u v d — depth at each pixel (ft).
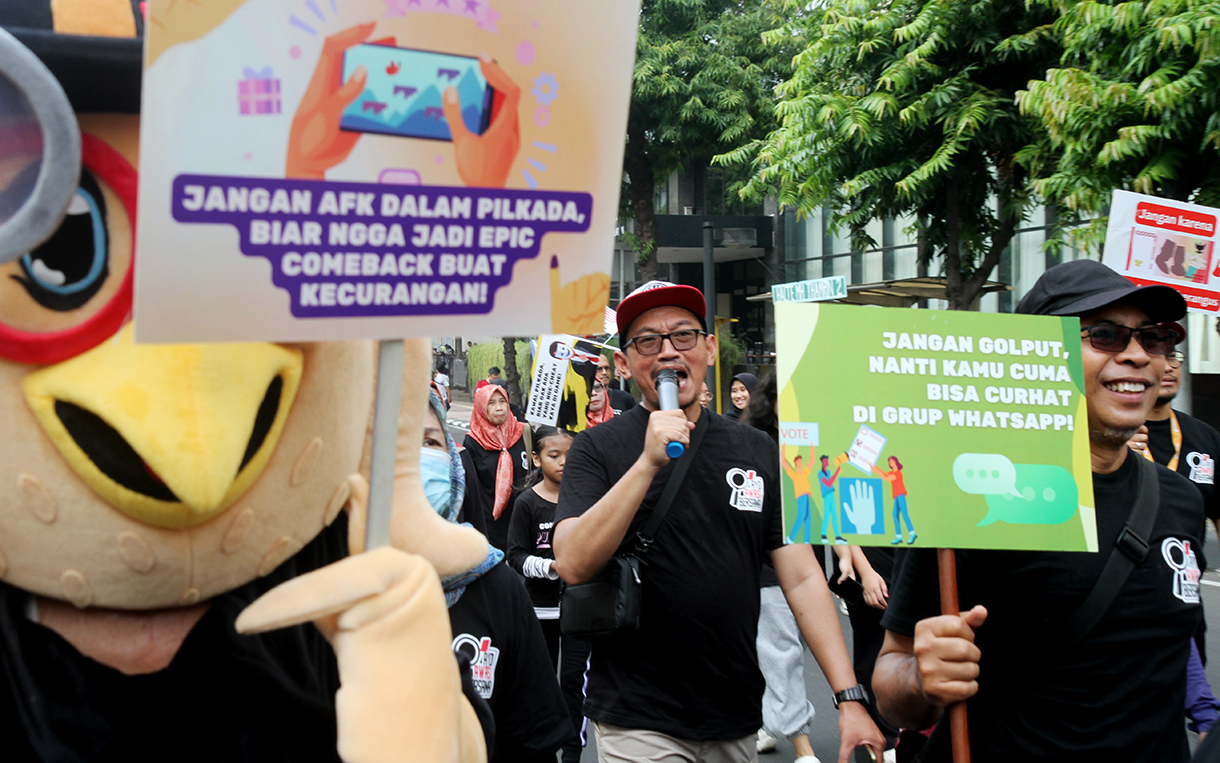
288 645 4.44
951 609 7.29
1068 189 25.93
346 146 3.51
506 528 19.65
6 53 2.85
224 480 3.54
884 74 33.30
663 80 55.42
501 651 7.29
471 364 108.27
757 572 10.09
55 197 2.98
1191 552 7.68
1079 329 7.90
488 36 3.76
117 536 3.68
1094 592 7.36
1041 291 8.43
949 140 33.63
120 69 3.35
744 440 10.41
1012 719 7.51
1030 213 39.50
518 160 3.87
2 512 3.60
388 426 3.86
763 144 45.42
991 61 32.60
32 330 3.44
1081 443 7.67
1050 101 24.59
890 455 7.39
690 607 9.62
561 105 3.94
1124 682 7.32
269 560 4.20
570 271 4.03
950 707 7.07
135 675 4.07
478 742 4.60
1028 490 7.49
